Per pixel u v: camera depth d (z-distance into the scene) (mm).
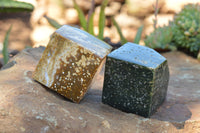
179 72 485
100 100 372
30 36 1038
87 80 341
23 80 354
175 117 353
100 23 525
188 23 543
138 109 349
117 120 336
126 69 341
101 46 351
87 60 337
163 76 354
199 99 390
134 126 334
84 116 327
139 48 365
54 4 1089
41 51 461
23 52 440
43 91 346
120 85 349
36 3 1093
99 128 321
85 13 1093
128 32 1082
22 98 323
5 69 389
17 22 1076
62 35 342
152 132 333
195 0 1040
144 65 333
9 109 311
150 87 336
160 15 1080
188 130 343
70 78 343
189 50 569
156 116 352
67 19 1092
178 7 1062
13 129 304
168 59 539
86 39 351
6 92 327
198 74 478
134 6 1100
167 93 405
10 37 1006
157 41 558
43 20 1081
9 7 427
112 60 345
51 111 319
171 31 557
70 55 340
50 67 347
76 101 347
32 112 313
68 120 317
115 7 1115
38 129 308
